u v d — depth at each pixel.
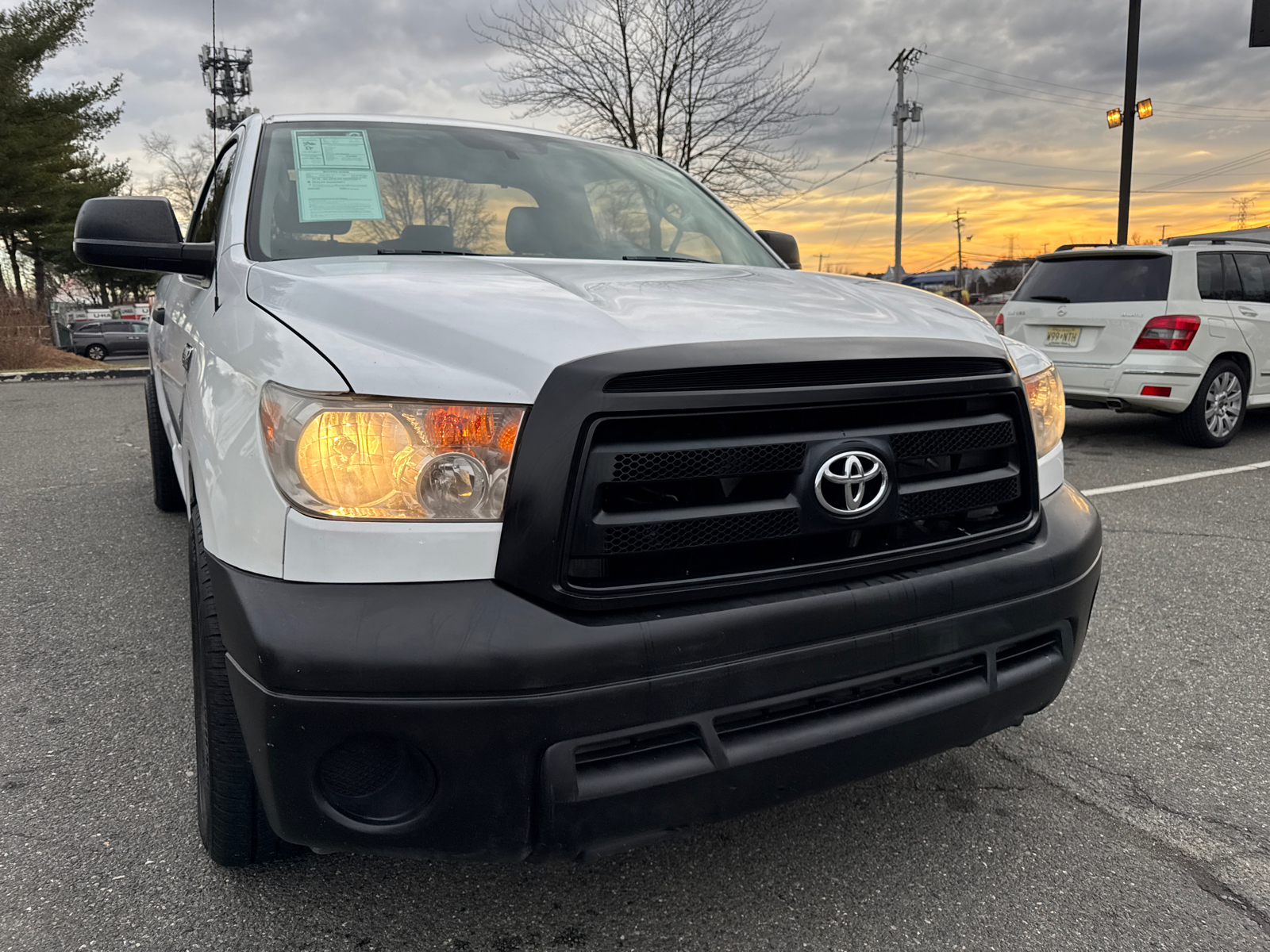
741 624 1.58
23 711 2.78
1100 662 3.29
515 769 1.47
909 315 2.02
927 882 2.04
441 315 1.69
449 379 1.54
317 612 1.46
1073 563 1.97
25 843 2.11
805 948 1.83
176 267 2.56
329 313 1.76
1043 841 2.20
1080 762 2.58
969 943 1.85
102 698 2.87
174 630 3.42
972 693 1.82
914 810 2.33
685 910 1.93
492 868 2.05
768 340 1.67
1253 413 9.62
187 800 2.30
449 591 1.48
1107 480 6.33
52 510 5.14
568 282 2.03
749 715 1.61
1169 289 7.16
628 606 1.53
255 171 2.65
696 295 1.97
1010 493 1.93
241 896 1.94
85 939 1.80
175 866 2.03
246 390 1.69
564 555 1.49
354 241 2.52
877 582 1.73
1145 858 2.14
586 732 1.48
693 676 1.54
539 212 2.87
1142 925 1.91
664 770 1.54
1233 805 2.37
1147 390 7.22
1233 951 1.83
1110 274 7.50
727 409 1.56
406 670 1.42
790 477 1.63
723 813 1.62
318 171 2.69
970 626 1.80
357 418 1.52
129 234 2.52
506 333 1.62
